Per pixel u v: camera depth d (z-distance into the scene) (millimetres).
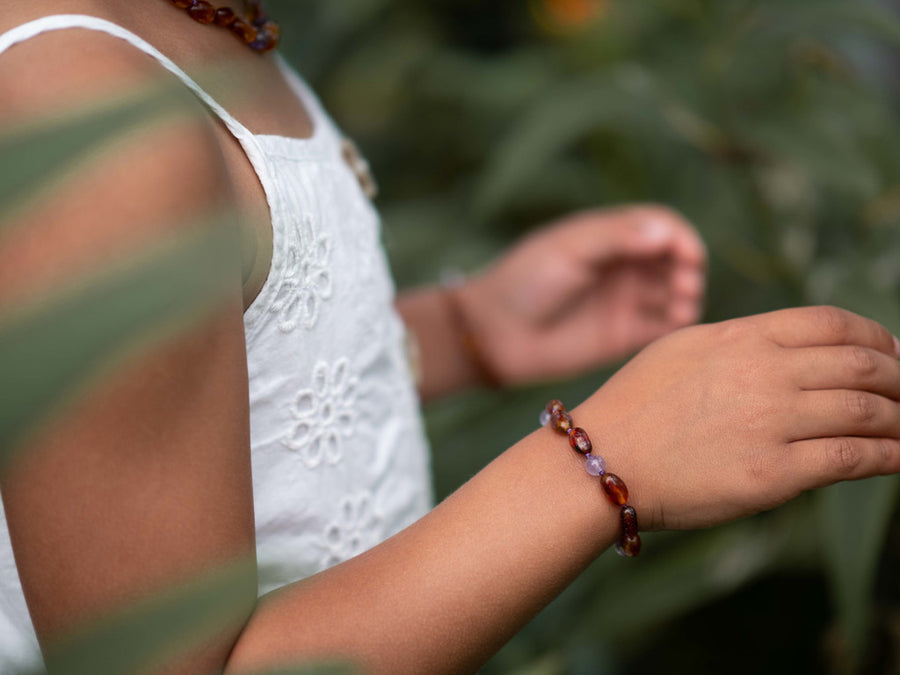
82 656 311
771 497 430
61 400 297
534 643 807
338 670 320
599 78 959
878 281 732
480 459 835
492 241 1238
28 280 363
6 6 402
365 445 526
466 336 735
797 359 439
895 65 1266
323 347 490
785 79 885
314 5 1387
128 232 367
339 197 520
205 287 304
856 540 602
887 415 437
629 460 439
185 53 449
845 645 690
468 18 1636
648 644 885
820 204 891
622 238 708
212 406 391
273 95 506
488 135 1384
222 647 386
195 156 384
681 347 459
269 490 475
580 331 736
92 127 298
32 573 378
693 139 911
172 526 378
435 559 417
